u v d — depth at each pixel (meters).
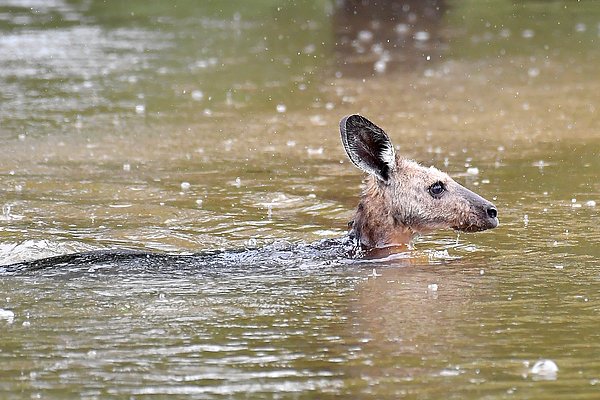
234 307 9.84
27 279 10.78
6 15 35.34
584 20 31.80
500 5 34.88
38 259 11.58
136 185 15.27
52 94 22.88
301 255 11.77
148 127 19.56
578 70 24.73
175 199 14.52
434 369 8.16
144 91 23.25
